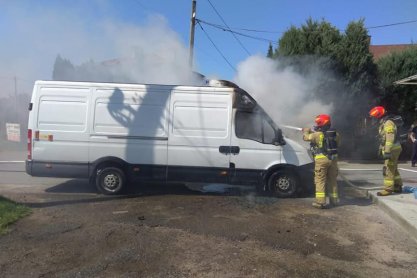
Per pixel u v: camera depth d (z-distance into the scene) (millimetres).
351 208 7594
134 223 6184
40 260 4688
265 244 5414
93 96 8234
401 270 4703
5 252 4902
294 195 8273
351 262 4902
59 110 8234
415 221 6203
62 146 8219
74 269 4461
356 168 14320
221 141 8164
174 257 4855
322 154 7457
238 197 8258
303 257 5008
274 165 8164
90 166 8227
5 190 8633
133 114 8211
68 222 6164
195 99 8188
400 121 8227
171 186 9258
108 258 4773
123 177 8211
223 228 6051
